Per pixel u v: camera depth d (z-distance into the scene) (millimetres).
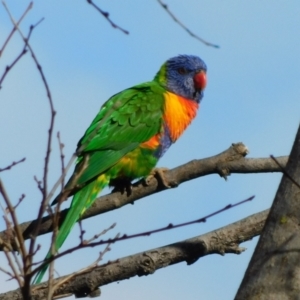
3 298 9250
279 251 6254
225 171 10297
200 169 10570
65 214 11117
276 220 6406
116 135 12578
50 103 6652
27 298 6434
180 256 9734
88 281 9422
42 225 9617
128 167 12508
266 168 10219
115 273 9492
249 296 6188
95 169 11891
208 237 9859
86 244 6527
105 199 11289
